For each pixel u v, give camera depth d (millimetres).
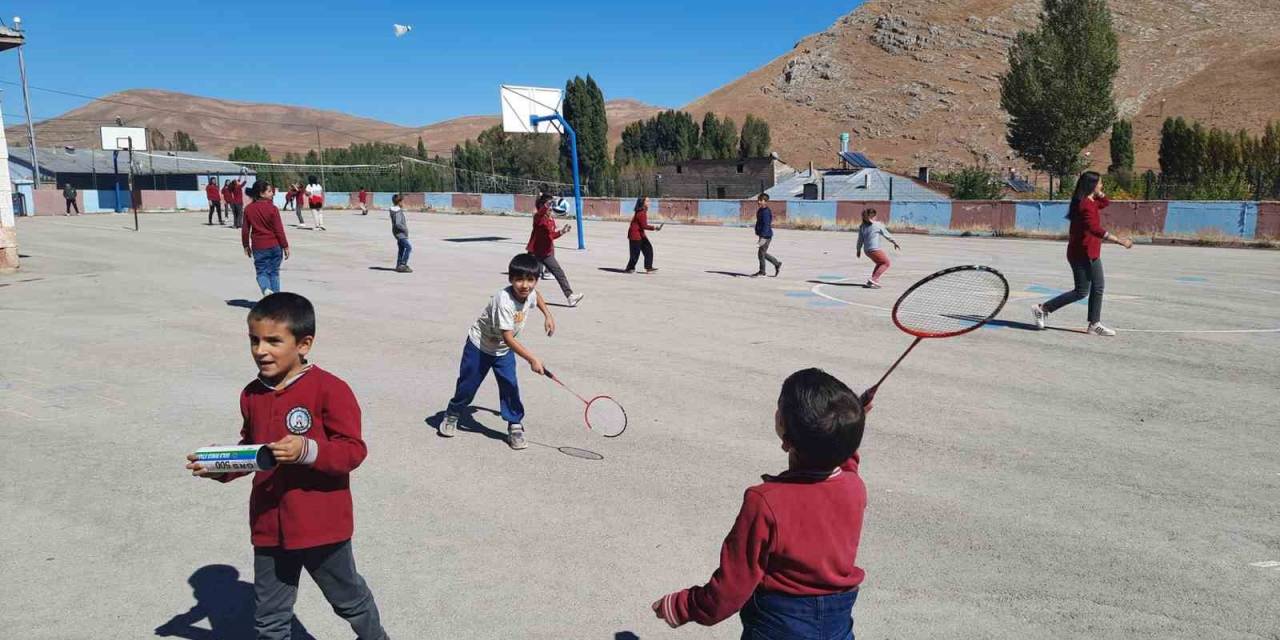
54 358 9711
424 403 7992
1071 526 5309
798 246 25609
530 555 4918
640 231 18031
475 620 4211
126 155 55344
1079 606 4355
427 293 15008
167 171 55594
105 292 14844
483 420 7488
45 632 4062
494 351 6617
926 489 5898
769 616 2639
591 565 4801
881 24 181625
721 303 13945
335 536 3277
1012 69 60438
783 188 55750
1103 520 5395
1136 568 4762
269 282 12891
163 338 10875
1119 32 160500
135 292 14875
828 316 12688
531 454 6609
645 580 4637
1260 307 13516
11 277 16750
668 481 6062
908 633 4109
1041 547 5020
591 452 6664
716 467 6352
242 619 4230
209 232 29500
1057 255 22406
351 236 28516
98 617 4215
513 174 69438
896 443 6867
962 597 4449
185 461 6426
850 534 2641
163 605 4348
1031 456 6566
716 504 5660
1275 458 6516
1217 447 6773
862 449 6723
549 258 13492
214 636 4066
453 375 9070
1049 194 42594
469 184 57500
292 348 3174
